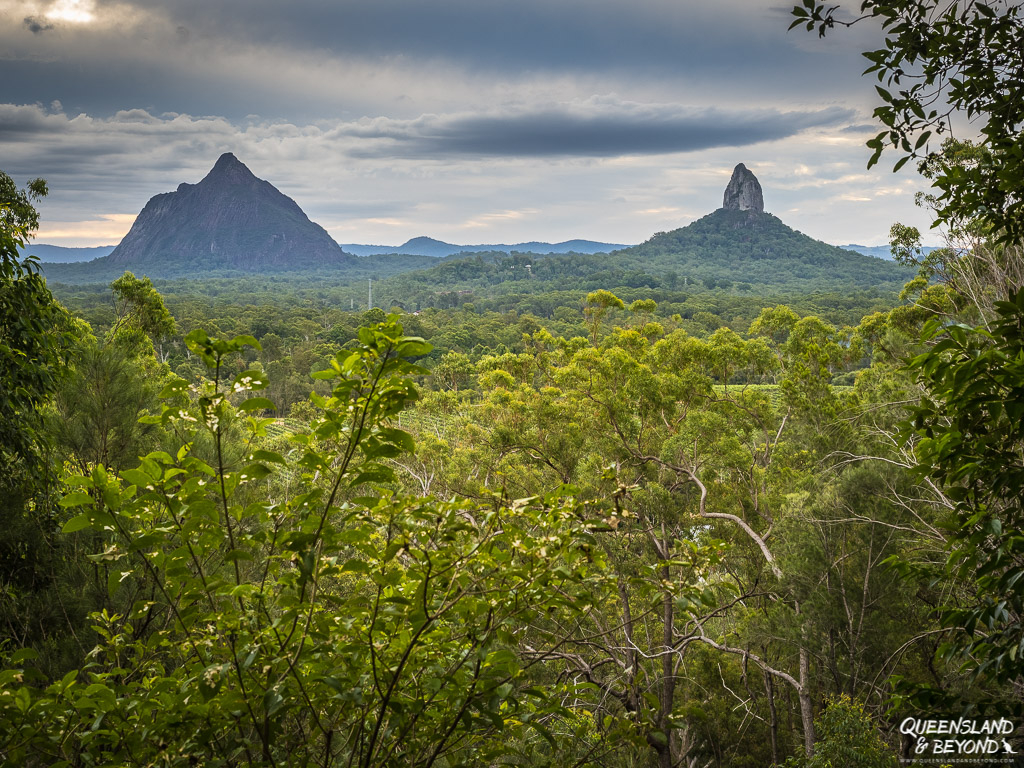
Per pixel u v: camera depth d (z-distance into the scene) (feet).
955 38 10.05
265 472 7.89
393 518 7.75
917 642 28.45
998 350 8.44
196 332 7.20
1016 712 9.02
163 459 7.84
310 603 7.84
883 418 35.55
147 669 9.62
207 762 7.82
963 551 9.29
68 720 8.28
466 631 8.55
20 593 15.42
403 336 7.38
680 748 34.68
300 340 298.15
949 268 25.36
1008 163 10.12
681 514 34.71
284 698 8.13
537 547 7.87
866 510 29.19
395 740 8.57
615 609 30.19
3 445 16.87
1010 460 8.73
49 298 20.80
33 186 27.43
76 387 17.49
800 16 10.57
